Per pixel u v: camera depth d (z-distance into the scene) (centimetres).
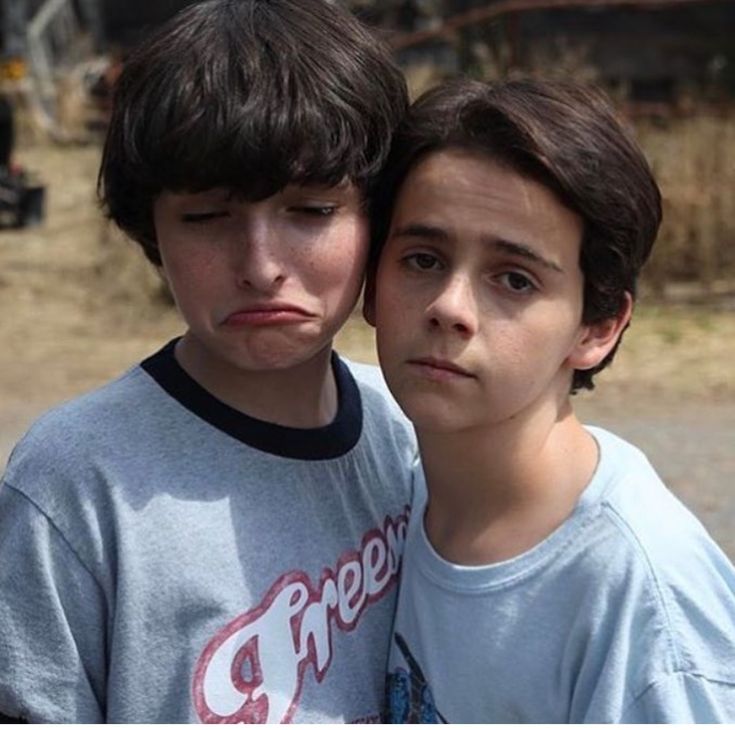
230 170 142
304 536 156
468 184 145
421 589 158
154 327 754
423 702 157
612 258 150
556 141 144
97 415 151
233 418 154
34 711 146
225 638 149
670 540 146
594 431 163
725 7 1207
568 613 148
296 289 147
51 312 788
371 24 179
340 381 167
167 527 148
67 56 1586
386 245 152
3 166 1025
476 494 154
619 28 1218
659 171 793
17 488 149
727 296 760
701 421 554
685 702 141
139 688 147
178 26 150
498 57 842
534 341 147
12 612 147
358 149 148
